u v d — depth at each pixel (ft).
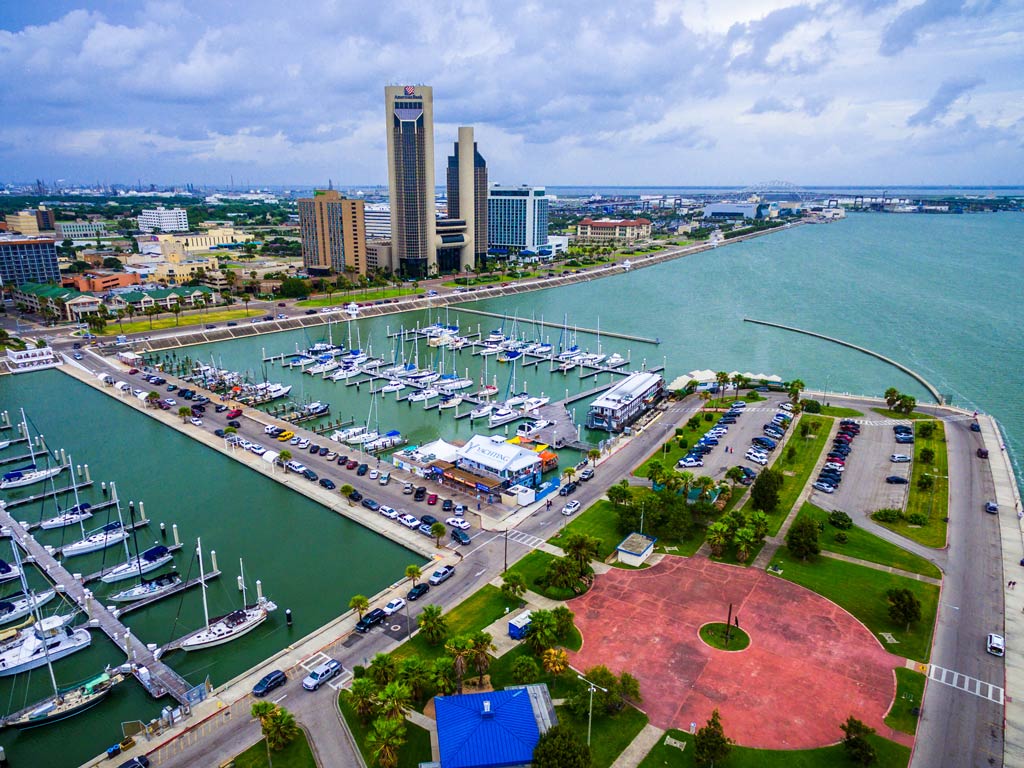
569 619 345.72
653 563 431.84
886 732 293.84
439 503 523.70
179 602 420.77
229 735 300.61
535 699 299.38
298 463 602.85
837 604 388.16
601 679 305.73
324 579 442.09
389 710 282.77
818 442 634.84
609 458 610.65
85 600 413.59
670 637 357.82
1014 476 559.79
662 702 311.68
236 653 371.76
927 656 344.49
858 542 456.45
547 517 497.46
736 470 524.52
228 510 535.19
